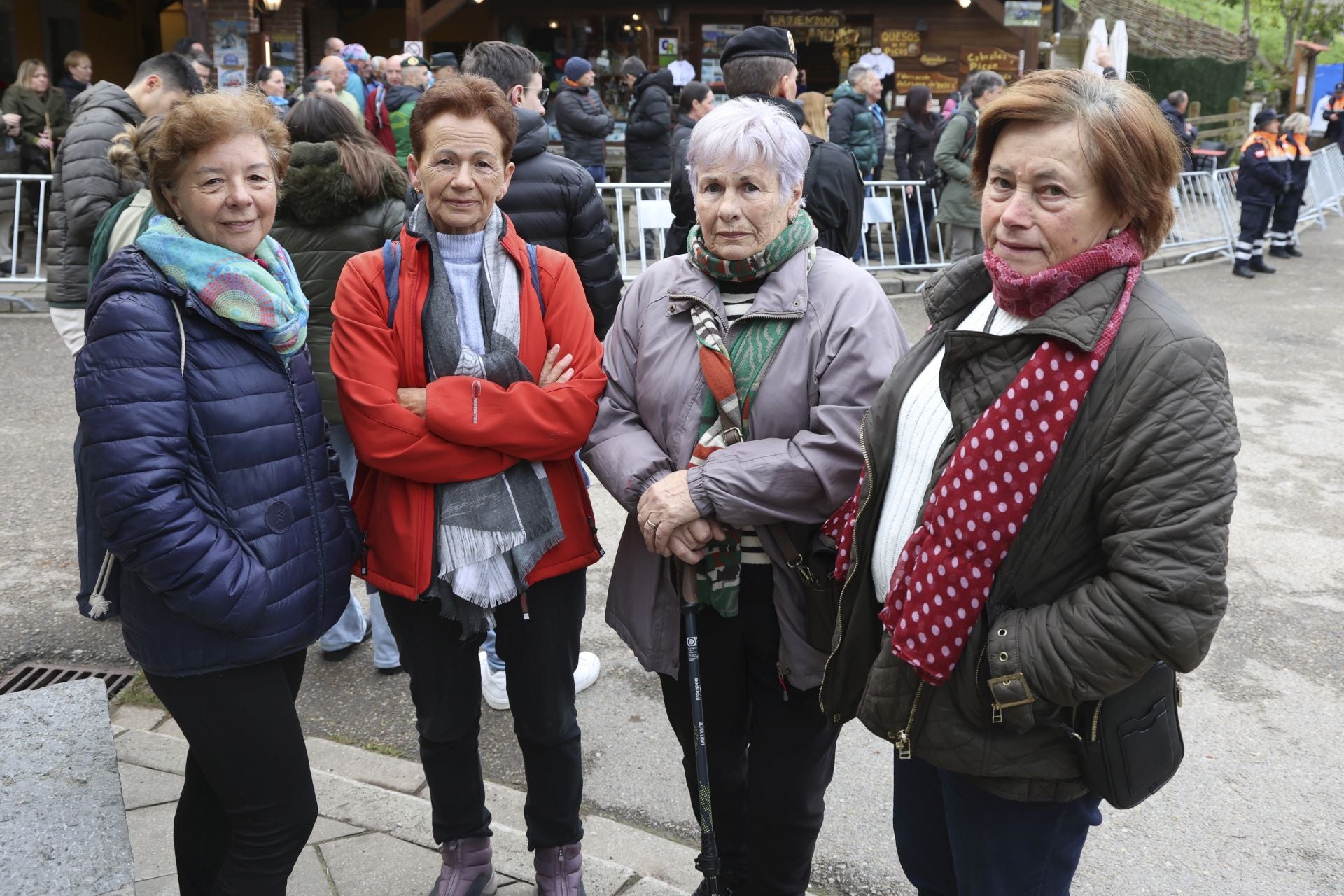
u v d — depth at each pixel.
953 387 1.87
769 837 2.54
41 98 10.41
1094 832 3.17
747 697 2.58
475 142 2.37
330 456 2.34
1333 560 5.07
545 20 16.89
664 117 10.41
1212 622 1.66
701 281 2.40
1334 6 25.00
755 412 2.34
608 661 4.11
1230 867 3.02
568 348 2.53
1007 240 1.77
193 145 2.03
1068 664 1.70
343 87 9.82
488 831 2.79
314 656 4.07
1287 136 13.00
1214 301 10.73
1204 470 1.64
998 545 1.76
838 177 3.90
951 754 1.87
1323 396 7.61
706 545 2.38
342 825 3.08
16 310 9.03
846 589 2.10
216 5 14.35
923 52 16.36
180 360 2.01
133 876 2.20
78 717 2.73
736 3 16.52
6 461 5.82
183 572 1.98
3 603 4.38
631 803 3.29
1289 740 3.64
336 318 2.45
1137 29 24.06
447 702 2.61
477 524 2.40
